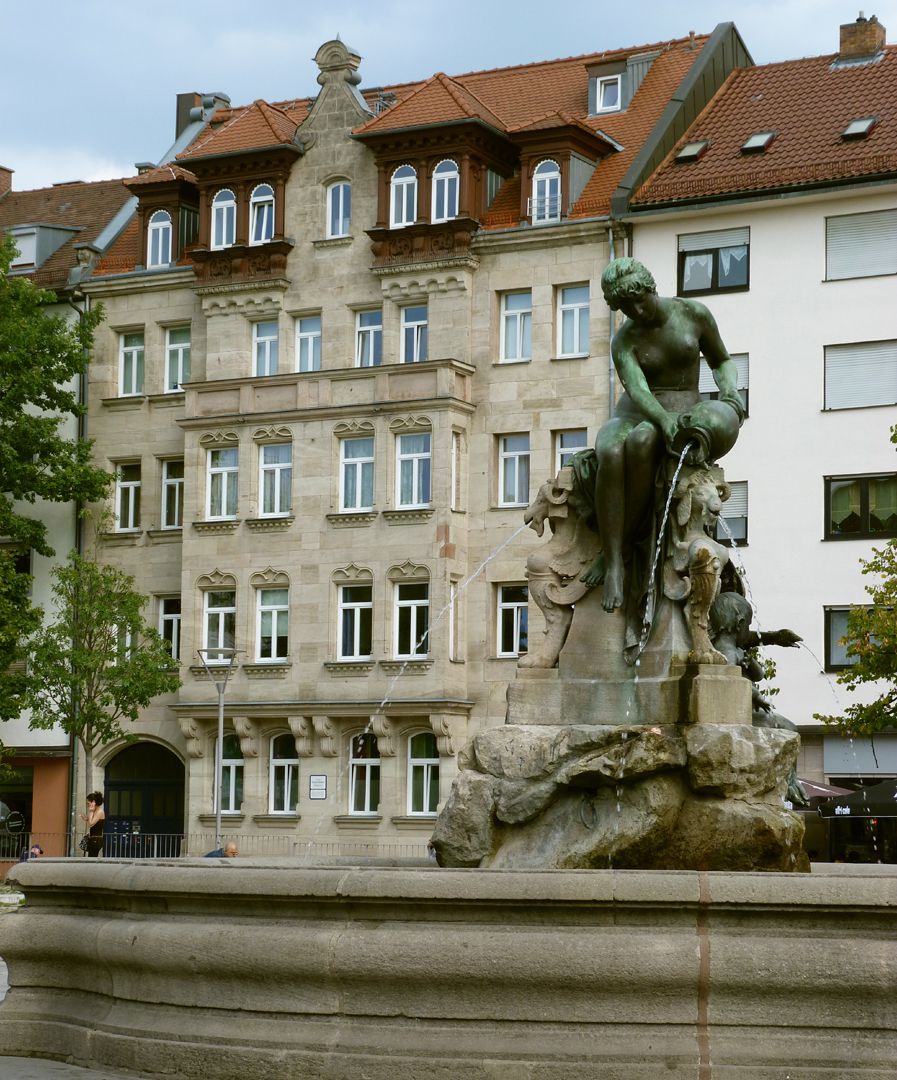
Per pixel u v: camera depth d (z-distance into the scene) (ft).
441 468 156.04
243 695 161.99
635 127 165.27
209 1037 34.63
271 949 34.09
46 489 166.50
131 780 170.19
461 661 155.94
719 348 46.44
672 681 42.57
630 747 41.24
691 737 41.06
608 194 158.40
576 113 170.50
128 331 177.37
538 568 45.24
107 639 156.46
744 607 45.03
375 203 164.35
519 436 157.89
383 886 33.55
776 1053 31.81
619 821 41.37
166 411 173.78
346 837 156.35
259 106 173.17
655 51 172.35
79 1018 38.11
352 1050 33.22
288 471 163.84
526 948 32.58
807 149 150.82
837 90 156.66
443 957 32.91
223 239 171.83
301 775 159.02
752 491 148.66
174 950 35.22
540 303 157.07
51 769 170.91
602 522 44.24
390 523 157.58
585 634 44.47
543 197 159.02
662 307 45.52
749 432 149.07
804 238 148.36
